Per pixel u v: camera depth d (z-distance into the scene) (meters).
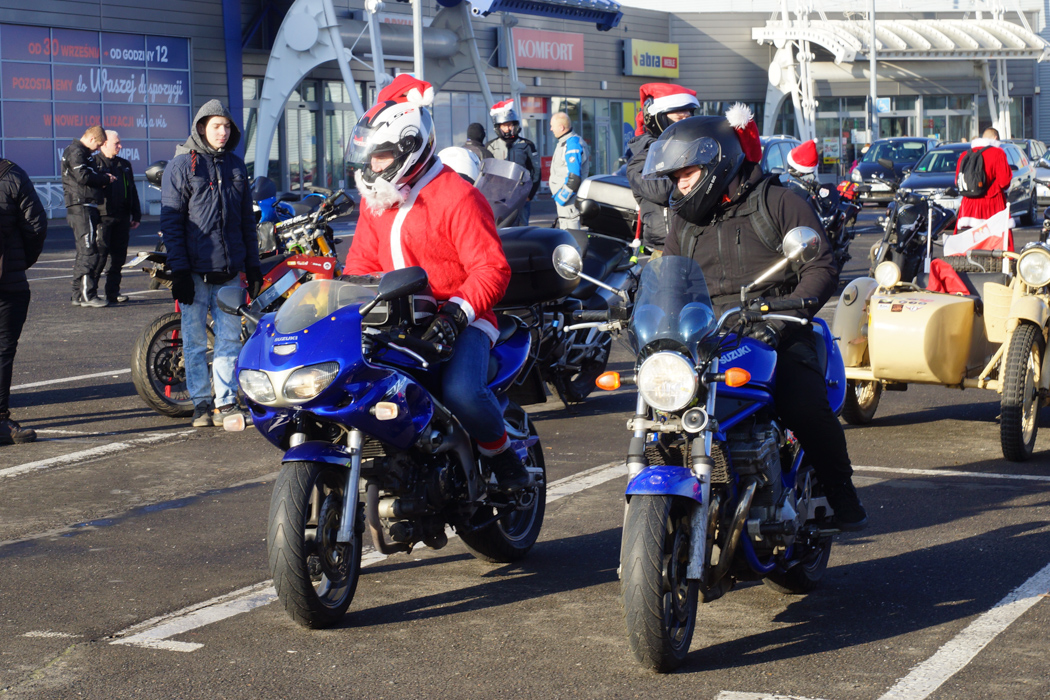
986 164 12.99
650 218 9.45
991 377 7.95
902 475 7.11
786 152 22.34
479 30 40.69
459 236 5.03
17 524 6.31
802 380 4.70
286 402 4.50
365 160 4.98
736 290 4.86
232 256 8.35
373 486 4.85
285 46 30.80
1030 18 53.31
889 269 8.12
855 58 45.53
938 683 4.10
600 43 45.81
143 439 8.31
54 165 30.92
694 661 4.37
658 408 4.12
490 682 4.19
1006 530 5.94
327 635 4.68
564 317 8.76
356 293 4.74
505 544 5.52
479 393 4.98
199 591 5.23
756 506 4.52
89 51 31.38
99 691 4.14
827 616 4.82
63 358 11.53
